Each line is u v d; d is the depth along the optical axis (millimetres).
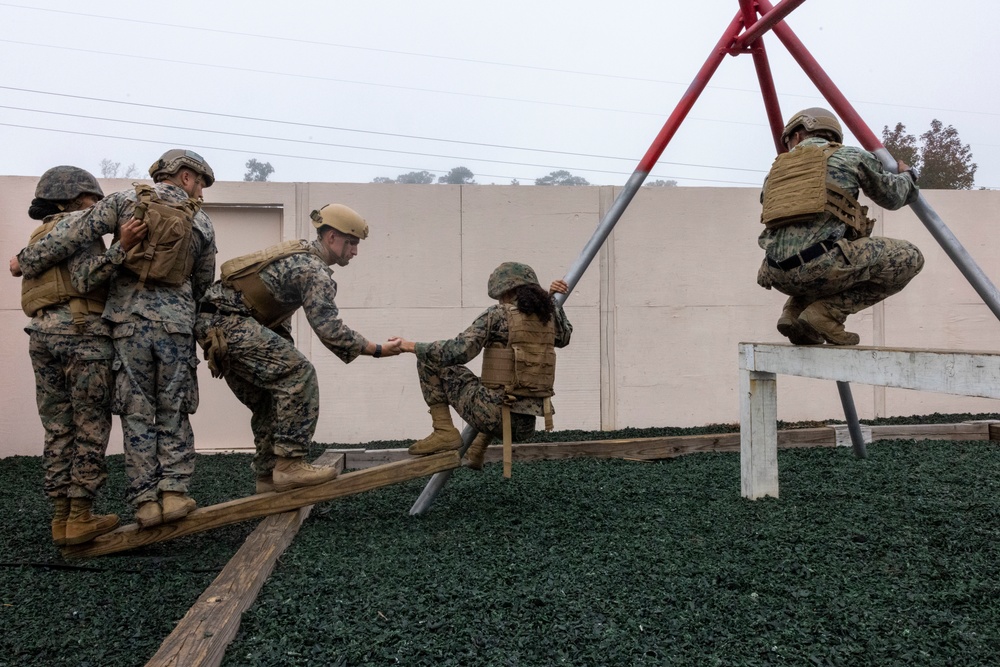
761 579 3107
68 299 3447
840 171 3885
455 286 7227
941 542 3631
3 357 6676
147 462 3547
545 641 2506
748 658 2400
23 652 2535
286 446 3838
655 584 3049
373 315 7137
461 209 7242
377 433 7133
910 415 7906
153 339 3506
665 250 7496
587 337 7398
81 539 3514
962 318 7875
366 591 2980
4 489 5285
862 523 3963
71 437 3590
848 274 3848
